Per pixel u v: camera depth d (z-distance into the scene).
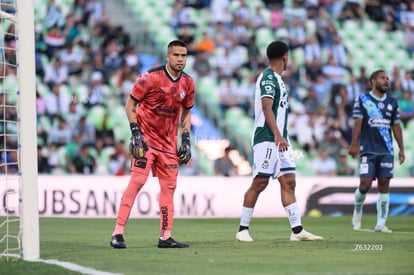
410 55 83.88
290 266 21.98
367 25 83.62
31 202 24.64
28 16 24.73
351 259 24.05
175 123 29.17
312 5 82.12
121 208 28.89
